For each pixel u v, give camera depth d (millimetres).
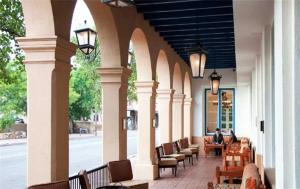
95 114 43375
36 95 5777
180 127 17625
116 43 8852
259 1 6160
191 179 12070
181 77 17516
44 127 5762
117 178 7980
